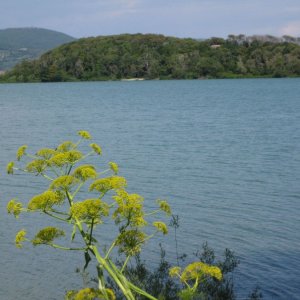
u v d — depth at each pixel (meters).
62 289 13.73
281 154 34.94
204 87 140.50
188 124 55.31
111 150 38.47
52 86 170.12
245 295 12.90
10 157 35.94
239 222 19.58
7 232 18.36
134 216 4.87
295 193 24.00
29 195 24.84
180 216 20.47
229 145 39.56
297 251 16.27
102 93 125.19
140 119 62.25
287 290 13.27
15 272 14.77
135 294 9.58
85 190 24.02
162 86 151.38
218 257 15.78
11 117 68.12
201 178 27.88
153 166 31.61
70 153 5.05
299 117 60.19
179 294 4.93
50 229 4.84
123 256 15.69
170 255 15.97
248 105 81.38
